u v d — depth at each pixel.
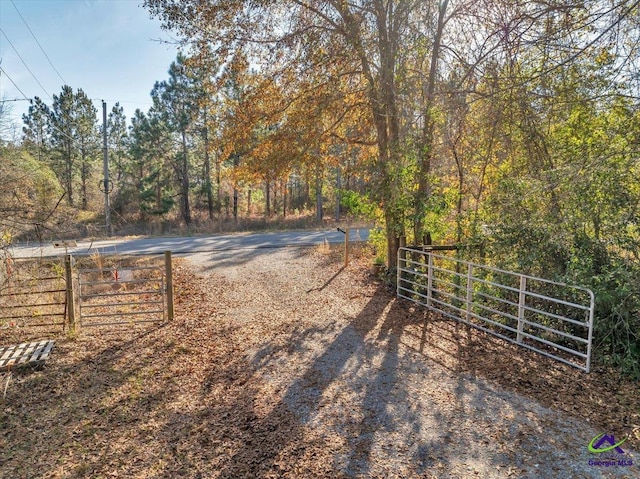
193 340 6.21
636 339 4.76
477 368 4.97
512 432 3.57
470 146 8.20
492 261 7.09
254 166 9.70
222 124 9.91
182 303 8.39
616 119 6.01
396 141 8.57
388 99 8.48
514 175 7.52
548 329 5.20
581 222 5.62
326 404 4.19
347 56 8.60
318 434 3.63
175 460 3.33
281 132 9.38
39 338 6.28
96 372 5.08
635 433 3.50
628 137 5.20
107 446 3.56
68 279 6.73
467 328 6.52
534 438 3.47
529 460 3.17
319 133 9.47
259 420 3.92
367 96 9.03
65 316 6.68
